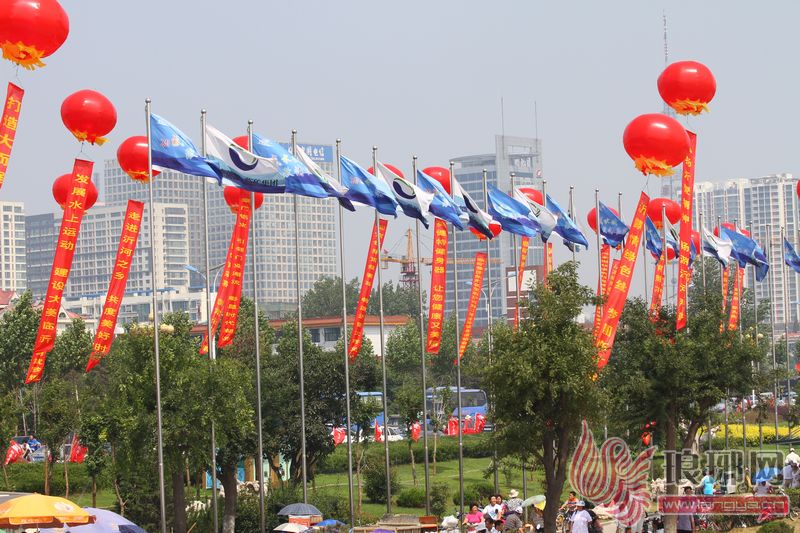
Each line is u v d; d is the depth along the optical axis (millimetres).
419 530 61344
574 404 55000
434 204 67562
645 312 70625
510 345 55469
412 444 123062
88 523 50781
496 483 69500
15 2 46000
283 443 80750
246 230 61906
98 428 62688
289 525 63406
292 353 84562
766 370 91250
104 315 52969
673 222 90625
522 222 73938
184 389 59875
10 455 97312
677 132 64125
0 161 47031
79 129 54438
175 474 61656
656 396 68812
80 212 51656
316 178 61000
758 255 98000
